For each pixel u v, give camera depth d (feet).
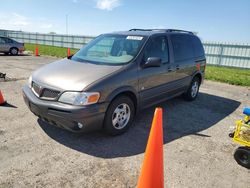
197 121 16.46
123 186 8.94
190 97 21.06
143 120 15.80
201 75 21.57
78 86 11.31
